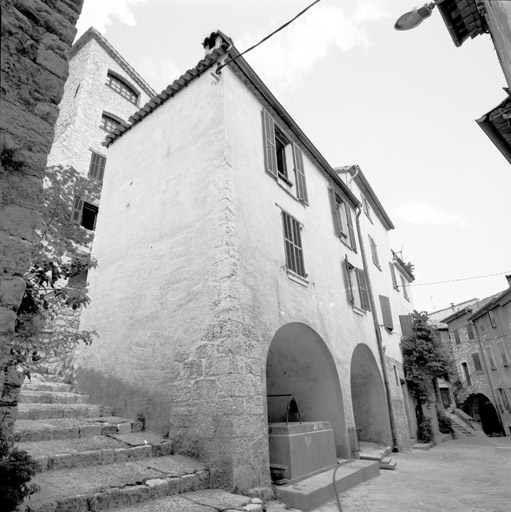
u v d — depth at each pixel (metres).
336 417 7.58
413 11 4.64
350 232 11.40
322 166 10.32
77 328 7.67
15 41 2.41
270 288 6.21
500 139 5.79
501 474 7.21
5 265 2.03
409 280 22.41
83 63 14.73
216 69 6.92
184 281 5.79
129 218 7.44
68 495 3.03
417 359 14.62
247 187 6.49
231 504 3.72
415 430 13.33
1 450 2.56
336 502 5.04
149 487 3.59
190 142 6.89
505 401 22.42
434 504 4.95
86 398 6.30
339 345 8.23
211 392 4.79
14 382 2.79
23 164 2.25
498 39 4.40
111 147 9.05
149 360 5.73
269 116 8.10
